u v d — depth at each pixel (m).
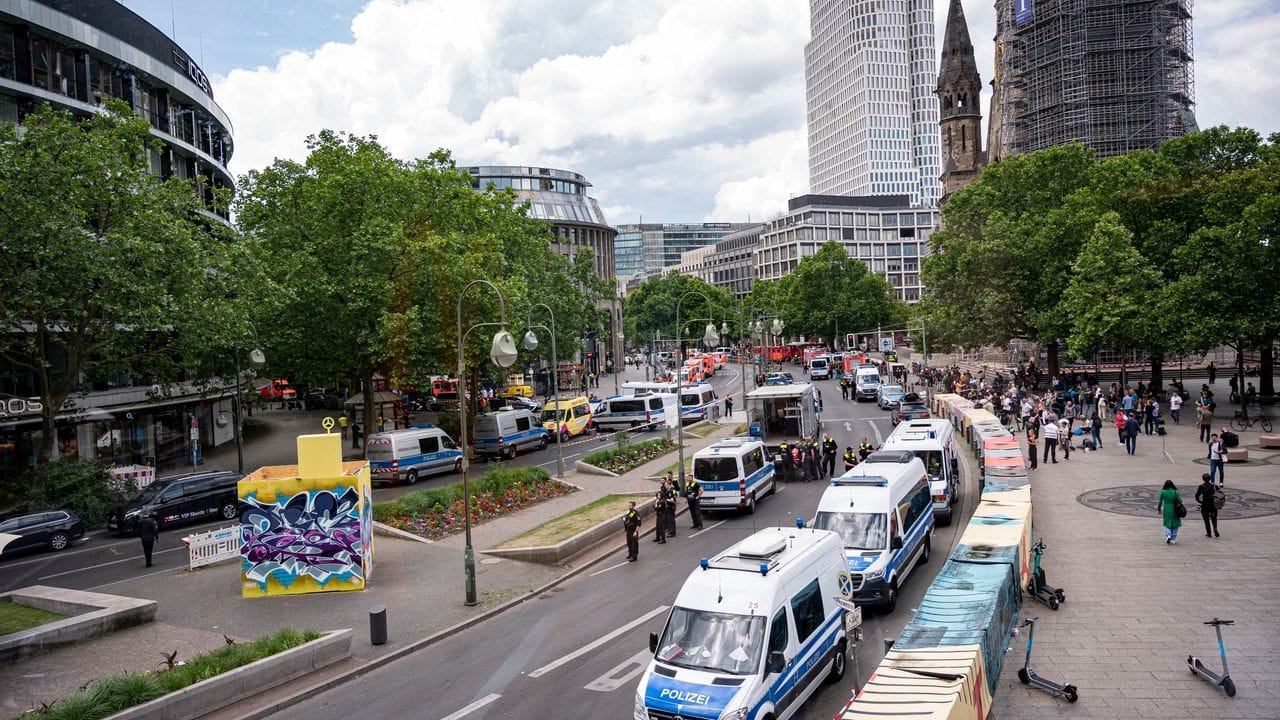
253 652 17.83
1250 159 57.62
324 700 17.02
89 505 35.50
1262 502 27.45
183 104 62.38
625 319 150.50
